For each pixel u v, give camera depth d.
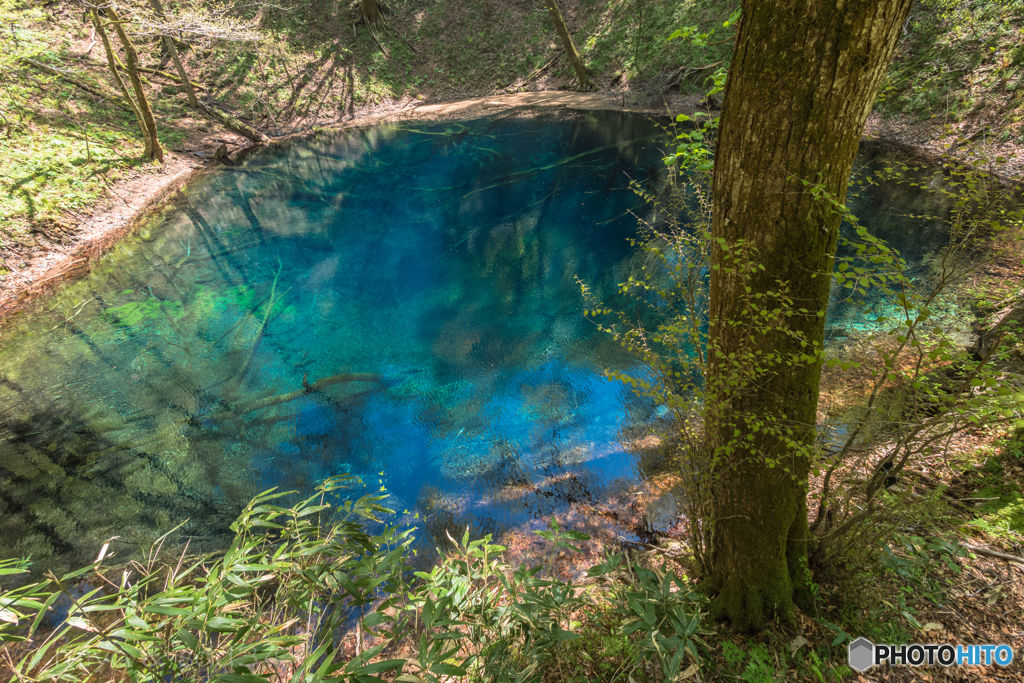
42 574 3.93
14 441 5.34
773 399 2.14
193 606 1.81
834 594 2.61
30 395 6.02
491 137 16.02
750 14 1.76
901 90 11.41
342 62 19.81
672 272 2.63
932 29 11.09
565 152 14.18
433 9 21.59
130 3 12.31
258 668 2.64
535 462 4.69
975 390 1.93
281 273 8.95
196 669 1.79
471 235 10.12
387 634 2.34
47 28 14.77
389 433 5.25
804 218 1.89
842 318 5.67
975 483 3.17
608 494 4.20
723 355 2.14
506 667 2.24
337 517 4.22
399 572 2.46
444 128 17.31
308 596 2.32
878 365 2.14
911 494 2.75
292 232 10.59
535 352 6.41
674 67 17.23
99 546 4.16
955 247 2.07
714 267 2.17
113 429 5.46
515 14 21.50
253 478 4.78
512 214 10.89
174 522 4.36
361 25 20.69
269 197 12.44
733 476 2.37
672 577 2.52
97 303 8.00
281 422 5.48
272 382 6.14
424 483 4.58
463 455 4.87
